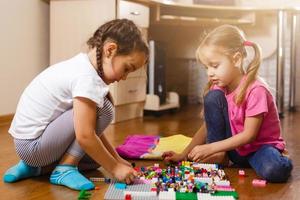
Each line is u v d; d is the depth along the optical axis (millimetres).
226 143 1304
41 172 1256
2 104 2334
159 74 2902
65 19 2500
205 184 1102
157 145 1725
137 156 1531
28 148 1172
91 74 1130
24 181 1202
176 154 1480
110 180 1189
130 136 1901
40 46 2598
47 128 1158
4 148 1677
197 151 1312
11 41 2369
